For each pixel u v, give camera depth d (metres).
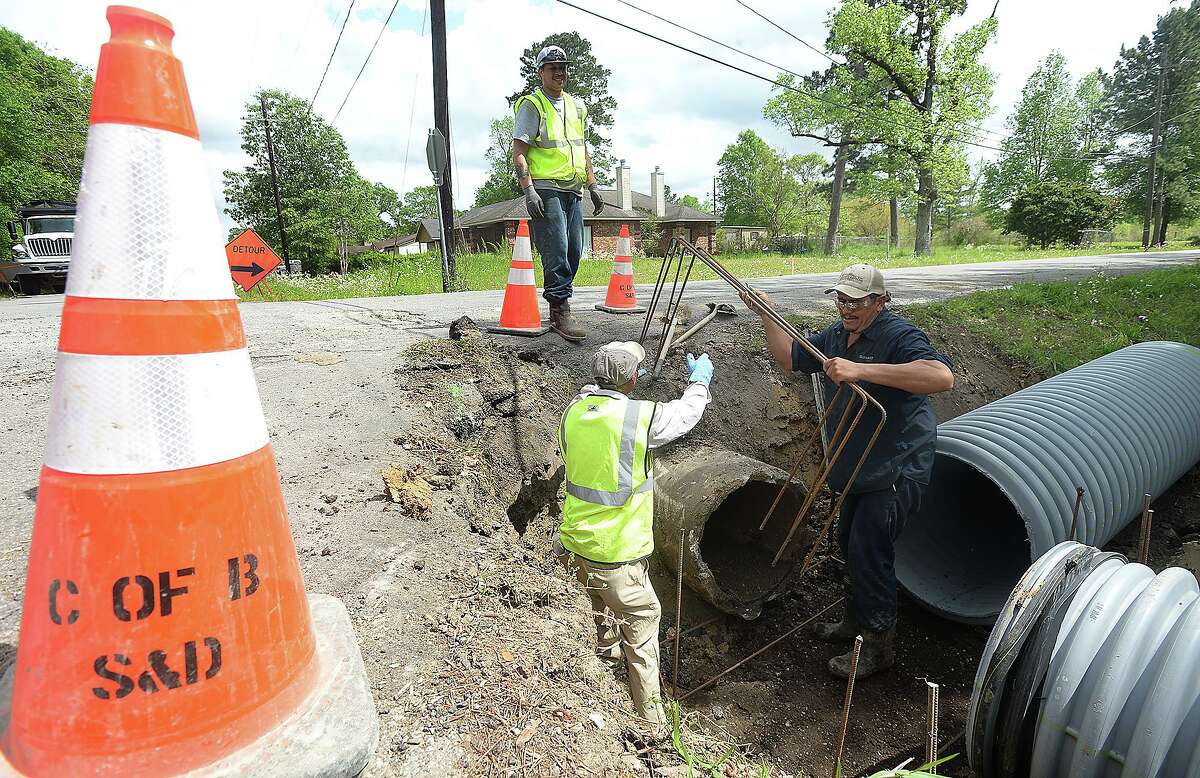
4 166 29.41
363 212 42.12
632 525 3.24
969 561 5.14
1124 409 5.34
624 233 6.83
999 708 2.86
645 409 3.23
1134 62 59.00
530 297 5.61
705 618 4.66
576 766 1.96
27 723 1.34
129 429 1.34
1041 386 5.84
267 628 1.49
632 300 6.89
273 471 1.60
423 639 2.29
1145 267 15.38
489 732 1.97
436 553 2.82
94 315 1.34
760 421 5.46
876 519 3.93
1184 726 2.35
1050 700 2.70
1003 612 2.89
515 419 4.48
